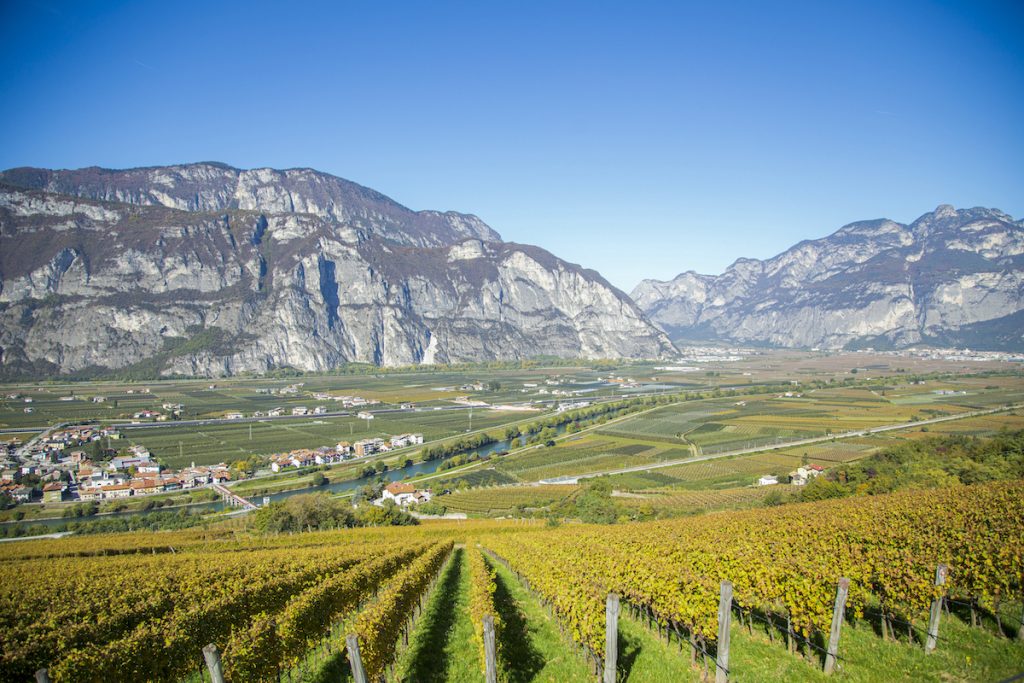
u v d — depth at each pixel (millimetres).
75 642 27828
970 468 67438
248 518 95875
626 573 25984
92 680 20953
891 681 16031
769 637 20109
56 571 48531
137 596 36312
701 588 20547
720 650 16062
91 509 103250
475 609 23859
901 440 127438
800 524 35531
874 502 42281
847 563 22953
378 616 22016
